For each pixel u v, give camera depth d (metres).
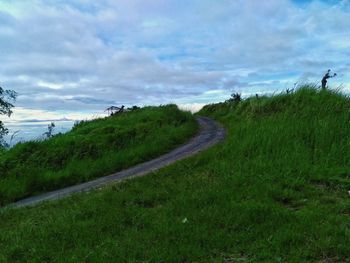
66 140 17.61
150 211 7.28
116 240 6.01
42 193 12.74
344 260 5.10
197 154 12.21
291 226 6.05
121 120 24.27
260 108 16.36
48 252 5.84
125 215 7.05
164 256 5.40
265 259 5.18
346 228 5.88
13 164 15.13
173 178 9.66
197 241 5.82
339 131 10.95
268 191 7.73
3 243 6.54
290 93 16.25
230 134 15.59
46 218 7.70
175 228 6.26
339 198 7.49
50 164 15.12
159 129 19.61
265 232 5.94
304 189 7.95
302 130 11.30
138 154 15.32
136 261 5.35
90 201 8.24
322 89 15.15
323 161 9.53
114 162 14.58
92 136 18.19
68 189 12.35
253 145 11.00
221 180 8.73
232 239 5.78
